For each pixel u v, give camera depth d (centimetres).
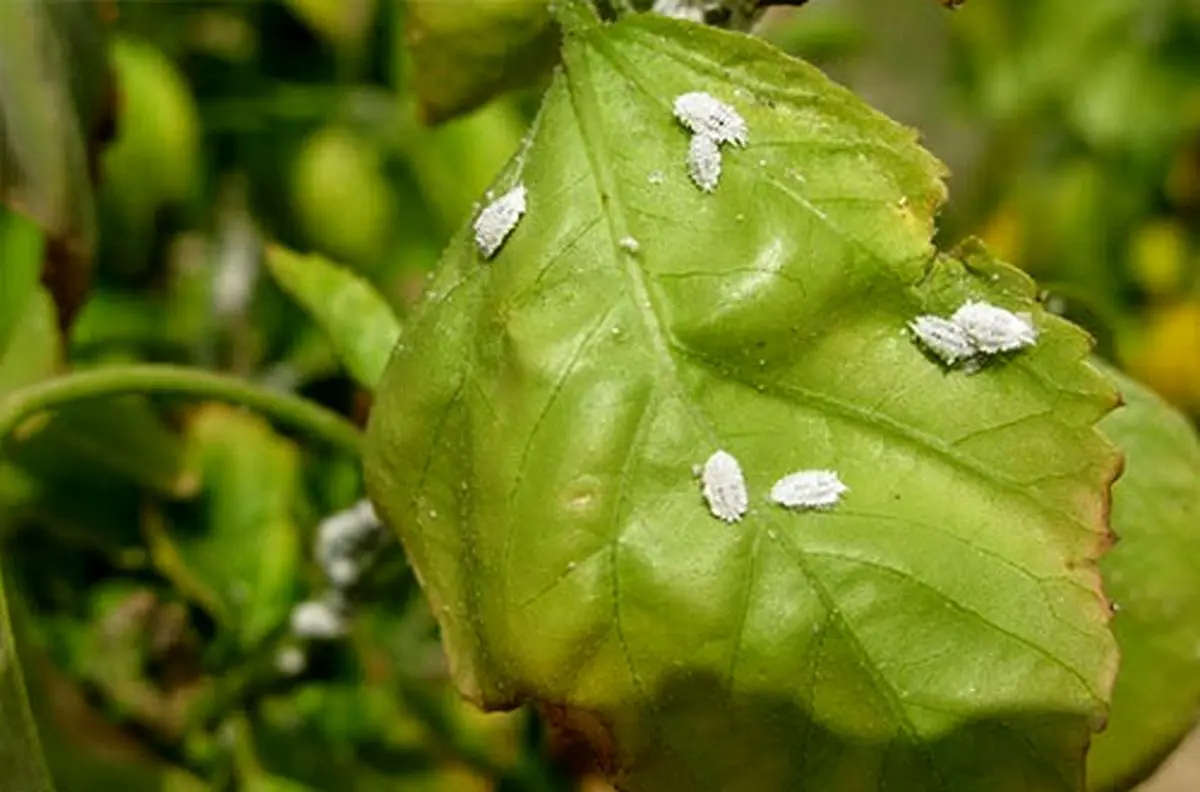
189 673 31
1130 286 50
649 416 22
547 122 23
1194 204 50
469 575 23
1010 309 23
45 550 32
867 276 23
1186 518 25
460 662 23
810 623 22
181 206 35
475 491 23
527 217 23
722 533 22
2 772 24
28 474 31
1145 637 25
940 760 22
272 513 31
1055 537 22
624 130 23
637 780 23
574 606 22
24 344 29
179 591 31
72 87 27
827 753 22
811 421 23
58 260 27
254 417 32
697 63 23
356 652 32
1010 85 49
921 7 50
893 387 23
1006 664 22
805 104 23
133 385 26
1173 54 49
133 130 34
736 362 22
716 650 22
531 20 25
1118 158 49
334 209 35
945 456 23
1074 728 22
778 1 24
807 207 23
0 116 27
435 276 23
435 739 32
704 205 23
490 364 23
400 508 23
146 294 35
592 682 22
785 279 23
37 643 29
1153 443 25
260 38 38
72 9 27
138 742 30
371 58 37
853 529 22
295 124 37
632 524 22
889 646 22
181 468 30
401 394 23
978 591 22
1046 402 23
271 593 31
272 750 31
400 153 36
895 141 23
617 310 23
